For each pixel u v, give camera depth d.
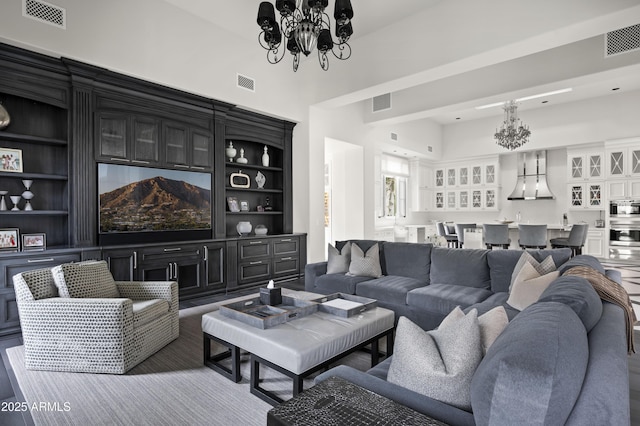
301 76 6.02
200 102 4.80
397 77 4.60
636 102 7.14
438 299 3.10
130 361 2.58
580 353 0.97
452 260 3.63
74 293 2.71
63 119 3.79
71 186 3.71
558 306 1.20
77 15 3.62
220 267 4.90
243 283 5.18
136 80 4.10
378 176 8.63
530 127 8.42
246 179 5.73
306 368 1.99
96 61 3.74
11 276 3.24
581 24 3.29
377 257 4.16
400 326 1.39
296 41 2.79
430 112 6.54
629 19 3.20
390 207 9.38
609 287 1.73
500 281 3.30
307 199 6.03
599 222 7.88
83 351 2.52
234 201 5.48
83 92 3.76
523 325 1.07
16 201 3.53
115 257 3.87
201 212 4.88
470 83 5.83
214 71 4.84
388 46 4.70
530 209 9.01
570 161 8.17
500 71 5.48
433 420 1.05
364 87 5.01
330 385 1.28
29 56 3.41
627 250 7.30
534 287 2.61
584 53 4.64
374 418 1.07
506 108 7.52
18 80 3.38
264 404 2.13
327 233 8.05
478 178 9.61
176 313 3.21
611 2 3.12
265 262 5.47
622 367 0.99
